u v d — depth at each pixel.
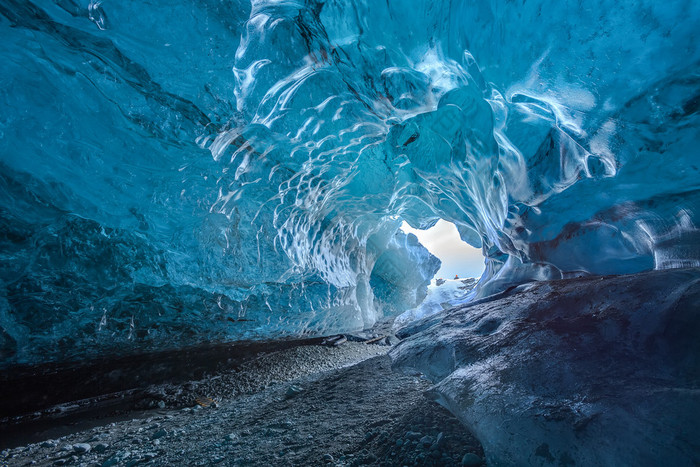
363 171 4.89
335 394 3.33
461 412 1.61
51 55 3.02
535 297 2.35
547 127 2.54
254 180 4.57
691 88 1.68
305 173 4.60
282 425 2.79
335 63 2.94
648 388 1.24
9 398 5.55
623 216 2.52
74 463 3.30
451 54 2.44
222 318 5.68
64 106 3.34
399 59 2.68
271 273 5.44
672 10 1.54
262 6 2.69
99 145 3.65
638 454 1.05
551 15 1.83
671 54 1.63
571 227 2.83
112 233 4.27
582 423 1.19
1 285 4.05
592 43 1.79
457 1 2.19
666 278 1.72
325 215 5.87
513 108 2.54
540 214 2.94
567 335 1.71
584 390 1.35
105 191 3.95
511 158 2.79
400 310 9.93
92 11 2.74
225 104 3.43
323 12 2.52
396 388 3.05
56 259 4.13
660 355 1.39
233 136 3.76
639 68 1.75
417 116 2.86
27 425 5.18
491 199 2.86
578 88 1.98
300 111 3.48
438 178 3.45
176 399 5.68
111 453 3.41
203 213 4.53
